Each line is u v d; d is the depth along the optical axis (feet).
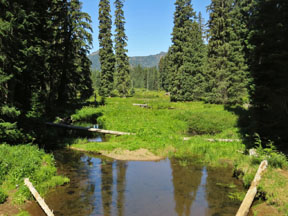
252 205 23.93
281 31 38.42
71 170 35.24
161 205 24.73
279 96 37.99
